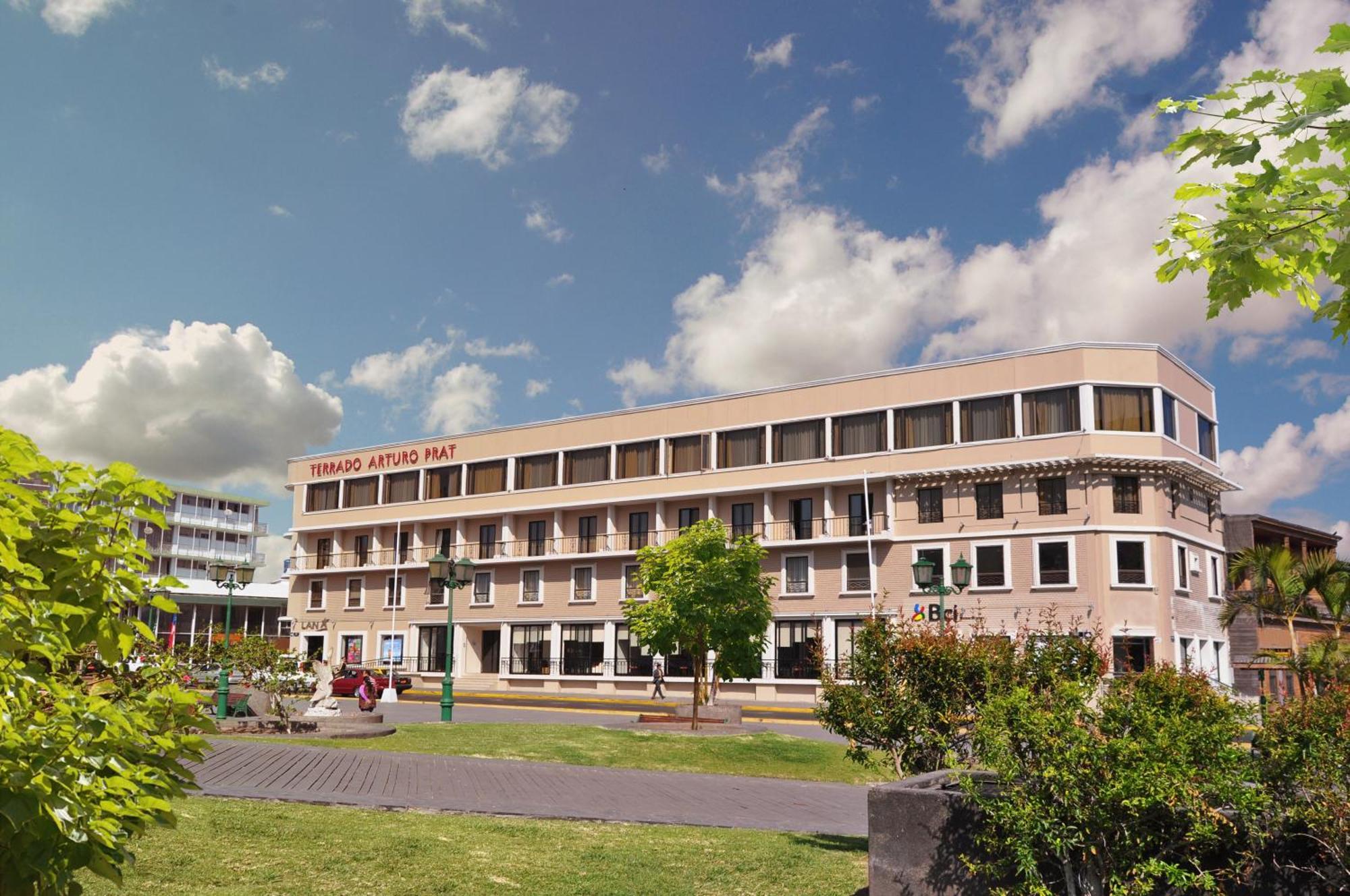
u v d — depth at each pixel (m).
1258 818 6.08
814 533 49.09
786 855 9.93
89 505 3.98
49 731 3.25
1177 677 7.48
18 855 3.06
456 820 10.84
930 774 8.15
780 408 50.91
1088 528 42.44
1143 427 43.38
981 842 6.60
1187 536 44.44
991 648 9.88
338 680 43.47
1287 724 6.29
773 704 45.34
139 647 7.20
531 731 23.41
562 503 56.62
